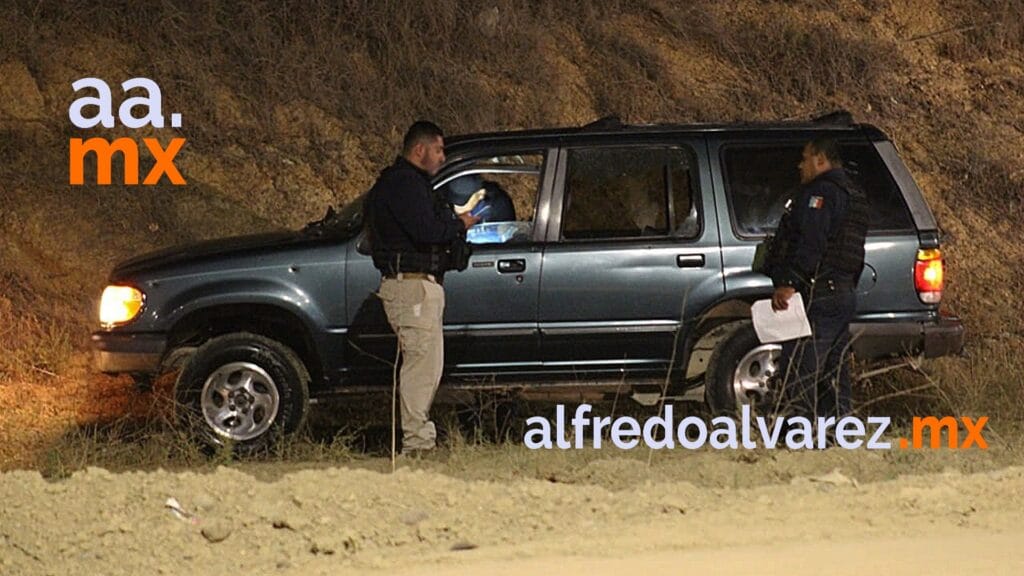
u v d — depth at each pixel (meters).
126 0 32.88
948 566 14.02
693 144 20.66
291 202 30.19
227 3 33.56
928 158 33.72
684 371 20.47
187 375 20.25
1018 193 32.94
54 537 14.77
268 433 20.33
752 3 37.16
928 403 23.08
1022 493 16.92
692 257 20.36
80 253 27.94
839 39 35.69
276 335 20.75
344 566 14.33
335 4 34.00
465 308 20.28
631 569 13.88
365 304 20.28
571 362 20.47
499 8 34.66
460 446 20.23
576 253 20.36
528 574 13.80
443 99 32.72
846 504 16.33
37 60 31.41
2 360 25.12
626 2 36.31
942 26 37.28
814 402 19.47
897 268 20.30
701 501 16.48
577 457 20.02
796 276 18.78
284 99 32.06
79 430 21.77
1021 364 25.36
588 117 33.44
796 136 20.73
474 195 20.61
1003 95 35.66
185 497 15.54
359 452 21.03
